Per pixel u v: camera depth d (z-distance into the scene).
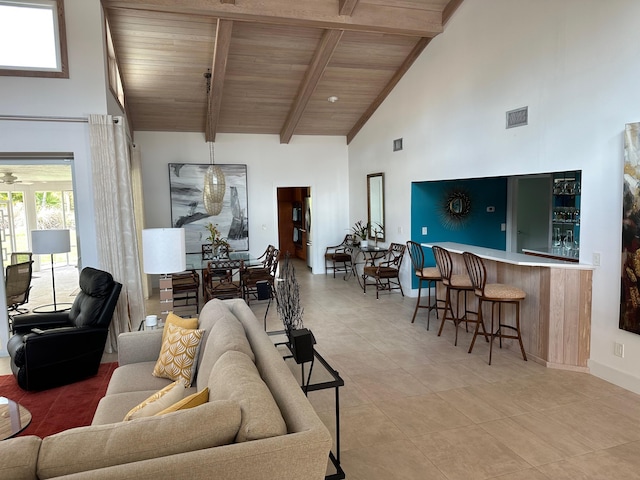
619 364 3.54
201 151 8.06
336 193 9.01
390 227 7.31
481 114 4.99
